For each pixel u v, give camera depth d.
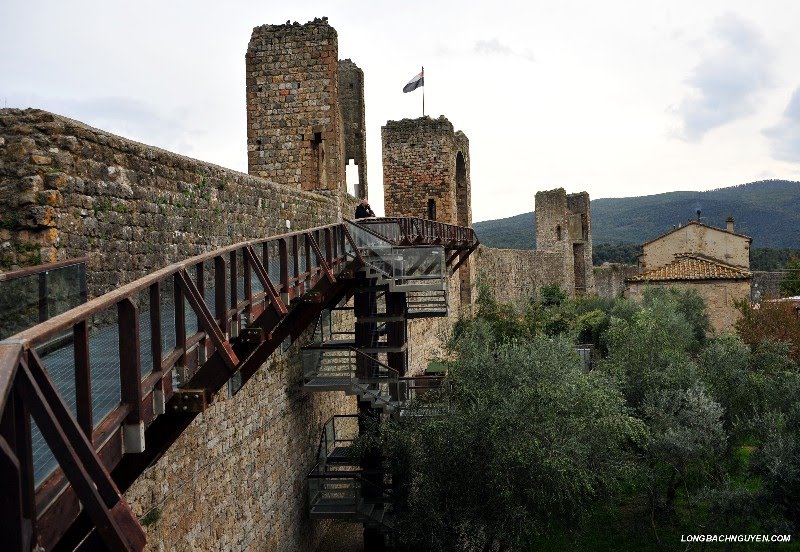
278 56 21.12
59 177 7.41
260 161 21.19
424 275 14.75
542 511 13.43
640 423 15.16
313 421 17.30
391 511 15.73
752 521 15.64
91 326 7.74
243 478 12.45
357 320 16.09
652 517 15.97
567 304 37.81
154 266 9.40
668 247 48.38
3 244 7.19
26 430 3.19
